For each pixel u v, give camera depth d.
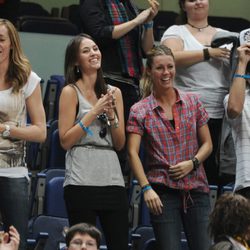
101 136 17.59
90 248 16.23
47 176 21.11
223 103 20.97
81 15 21.42
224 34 20.89
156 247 18.09
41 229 19.53
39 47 27.17
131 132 18.41
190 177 18.14
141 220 20.61
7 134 16.59
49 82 25.06
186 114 18.44
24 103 17.00
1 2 26.23
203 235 17.97
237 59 19.27
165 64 18.47
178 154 18.22
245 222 15.09
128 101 21.47
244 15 32.88
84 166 17.42
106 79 21.33
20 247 16.50
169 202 18.05
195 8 21.56
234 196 15.26
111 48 21.42
